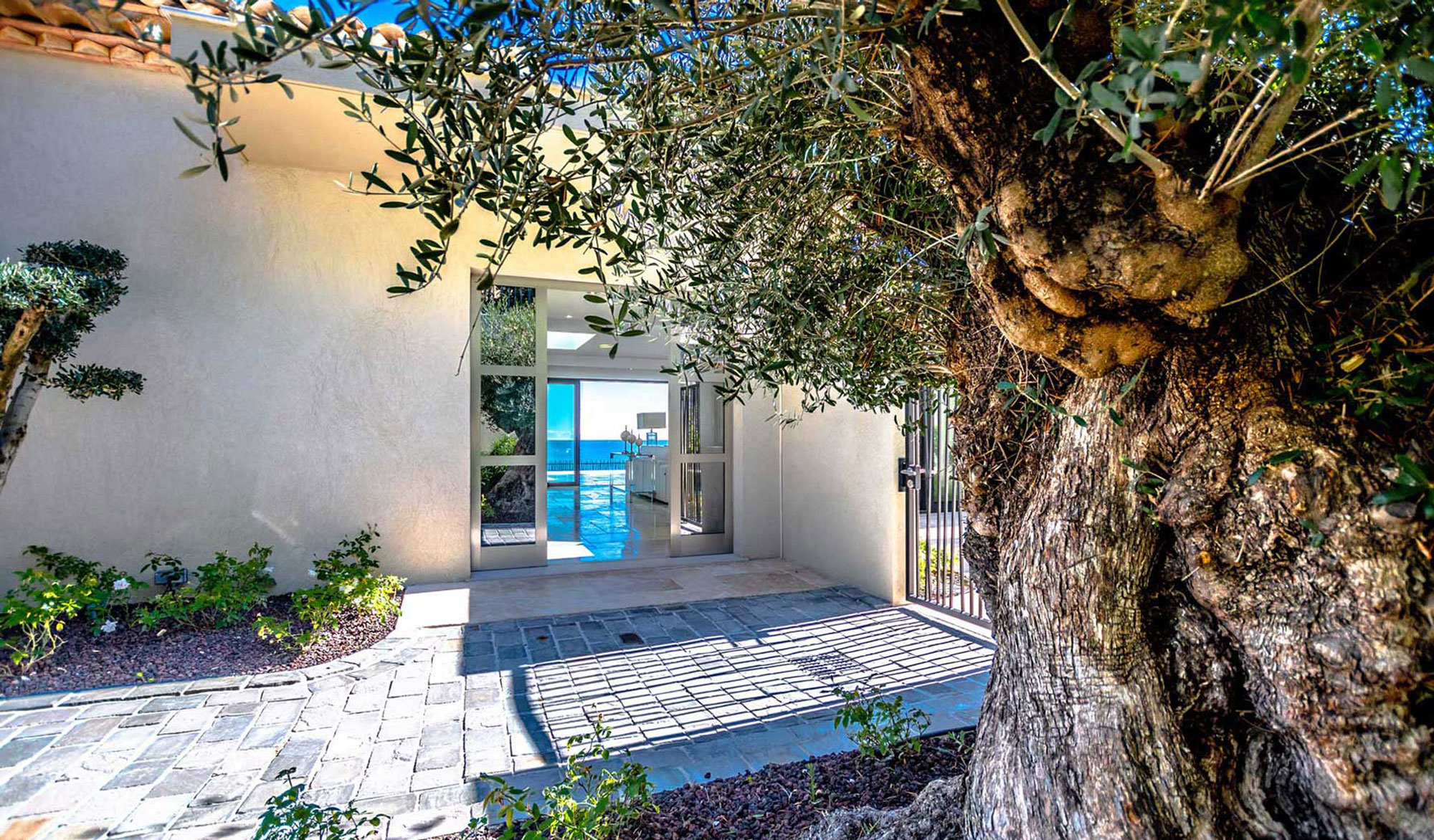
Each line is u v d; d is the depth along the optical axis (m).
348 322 5.88
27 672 3.83
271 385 5.65
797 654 4.46
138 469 5.29
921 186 1.82
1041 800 1.49
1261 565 1.20
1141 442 1.33
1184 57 0.95
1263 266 1.19
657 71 1.30
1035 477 1.74
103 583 4.84
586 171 1.55
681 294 2.10
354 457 5.89
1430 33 0.72
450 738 3.21
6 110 4.98
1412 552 1.08
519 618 5.23
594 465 19.77
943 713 3.46
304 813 2.00
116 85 5.25
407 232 6.03
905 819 2.05
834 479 6.60
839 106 1.51
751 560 7.52
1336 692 1.12
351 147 5.17
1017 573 1.60
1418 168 0.95
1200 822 1.30
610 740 3.18
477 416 6.72
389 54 1.24
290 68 3.99
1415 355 1.12
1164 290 1.06
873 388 2.42
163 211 5.36
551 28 1.20
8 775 2.81
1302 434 1.15
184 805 2.61
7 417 4.23
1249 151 0.90
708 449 7.88
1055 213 1.09
